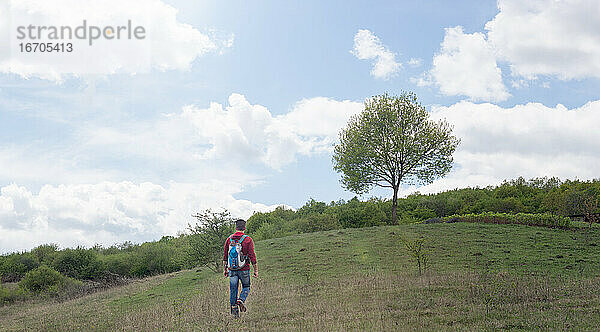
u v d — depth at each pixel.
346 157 38.28
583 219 30.53
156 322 10.41
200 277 21.80
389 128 37.50
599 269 15.82
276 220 48.88
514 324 7.79
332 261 20.33
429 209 46.09
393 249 22.27
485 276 13.79
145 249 39.62
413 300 10.89
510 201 40.84
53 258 41.28
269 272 18.89
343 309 10.22
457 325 8.02
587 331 7.09
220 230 23.94
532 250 20.11
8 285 34.62
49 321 14.19
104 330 11.08
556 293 10.80
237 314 9.78
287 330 8.22
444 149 37.38
